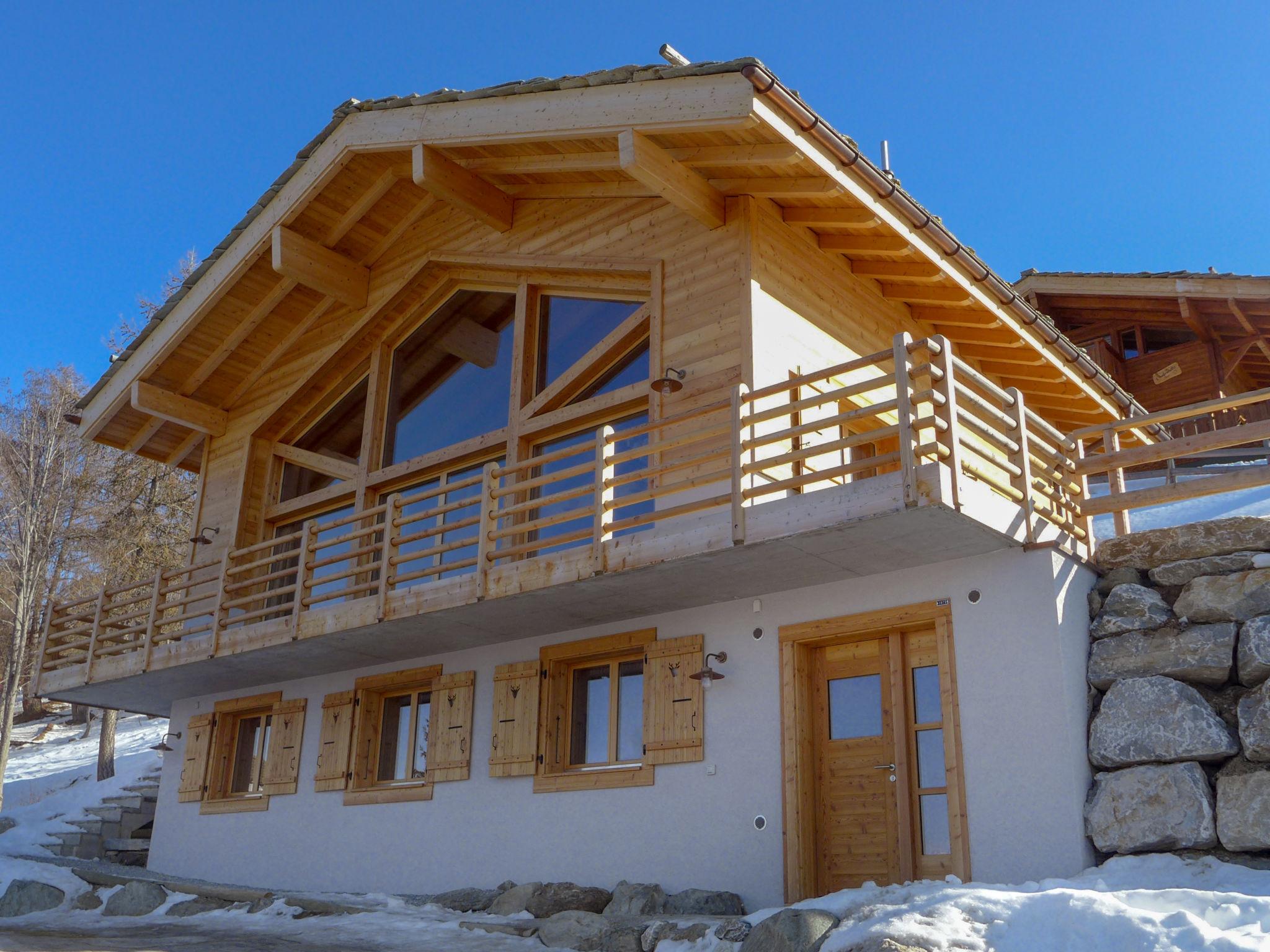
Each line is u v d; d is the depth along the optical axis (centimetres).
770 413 836
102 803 1555
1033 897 615
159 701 1452
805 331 1005
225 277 1278
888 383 779
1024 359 1224
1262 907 565
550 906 892
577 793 977
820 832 862
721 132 894
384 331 1333
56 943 866
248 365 1436
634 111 916
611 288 1109
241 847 1248
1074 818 732
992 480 801
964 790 784
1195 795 699
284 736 1257
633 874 920
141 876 1206
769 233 993
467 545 977
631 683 1002
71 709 2862
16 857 1305
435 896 1012
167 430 1543
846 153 888
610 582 889
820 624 880
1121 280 2039
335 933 901
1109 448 938
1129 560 839
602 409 1068
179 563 2547
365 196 1241
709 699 921
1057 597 786
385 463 1306
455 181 1130
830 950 627
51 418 2522
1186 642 759
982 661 801
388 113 1122
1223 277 1944
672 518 953
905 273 1070
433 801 1080
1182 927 551
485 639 1075
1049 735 757
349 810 1153
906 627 855
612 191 1098
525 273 1187
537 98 998
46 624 1445
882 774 846
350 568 1285
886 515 736
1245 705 717
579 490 913
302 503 1366
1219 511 1702
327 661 1182
